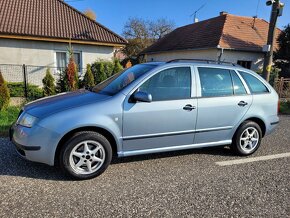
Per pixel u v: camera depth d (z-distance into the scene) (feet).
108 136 13.47
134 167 14.60
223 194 11.98
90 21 51.96
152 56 96.58
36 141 12.15
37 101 14.60
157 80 14.26
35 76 45.75
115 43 49.01
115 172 13.89
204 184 12.89
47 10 51.29
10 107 28.14
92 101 13.17
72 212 10.17
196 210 10.64
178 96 14.56
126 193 11.76
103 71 39.19
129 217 10.02
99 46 49.03
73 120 12.35
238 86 16.58
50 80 32.42
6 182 12.26
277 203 11.37
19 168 13.75
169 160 15.80
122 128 13.34
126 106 13.33
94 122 12.63
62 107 12.81
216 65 16.15
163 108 14.01
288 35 57.00
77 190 11.85
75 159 12.79
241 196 11.87
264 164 15.78
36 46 45.32
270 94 17.70
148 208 10.65
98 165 13.17
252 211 10.71
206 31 75.15
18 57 44.73
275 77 46.44
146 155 16.39
